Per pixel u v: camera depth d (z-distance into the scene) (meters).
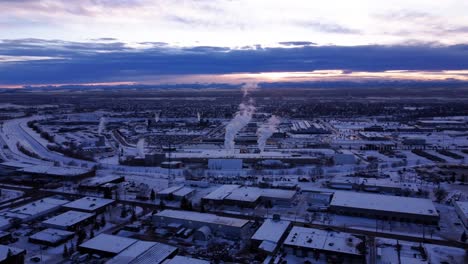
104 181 130.88
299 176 143.88
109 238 83.56
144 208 109.69
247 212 105.31
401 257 76.38
